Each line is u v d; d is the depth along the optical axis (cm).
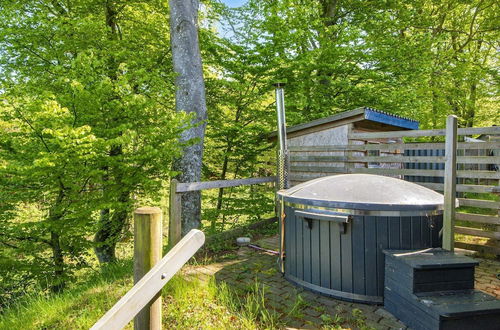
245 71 757
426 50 940
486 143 420
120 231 675
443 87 1177
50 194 492
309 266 330
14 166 397
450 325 222
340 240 306
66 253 535
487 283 348
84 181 495
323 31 888
